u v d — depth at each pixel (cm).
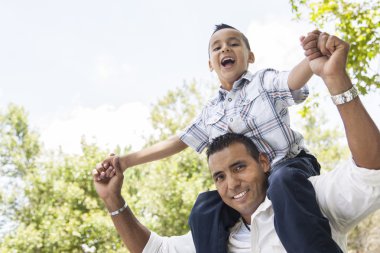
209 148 238
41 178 1370
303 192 205
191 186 1175
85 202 1283
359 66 557
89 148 1391
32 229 1248
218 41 269
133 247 271
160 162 1255
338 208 208
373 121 187
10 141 1659
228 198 231
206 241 235
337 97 188
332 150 1175
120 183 270
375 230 611
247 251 231
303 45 200
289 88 237
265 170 235
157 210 1195
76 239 1215
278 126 244
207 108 276
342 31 577
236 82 259
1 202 1377
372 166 191
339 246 212
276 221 205
